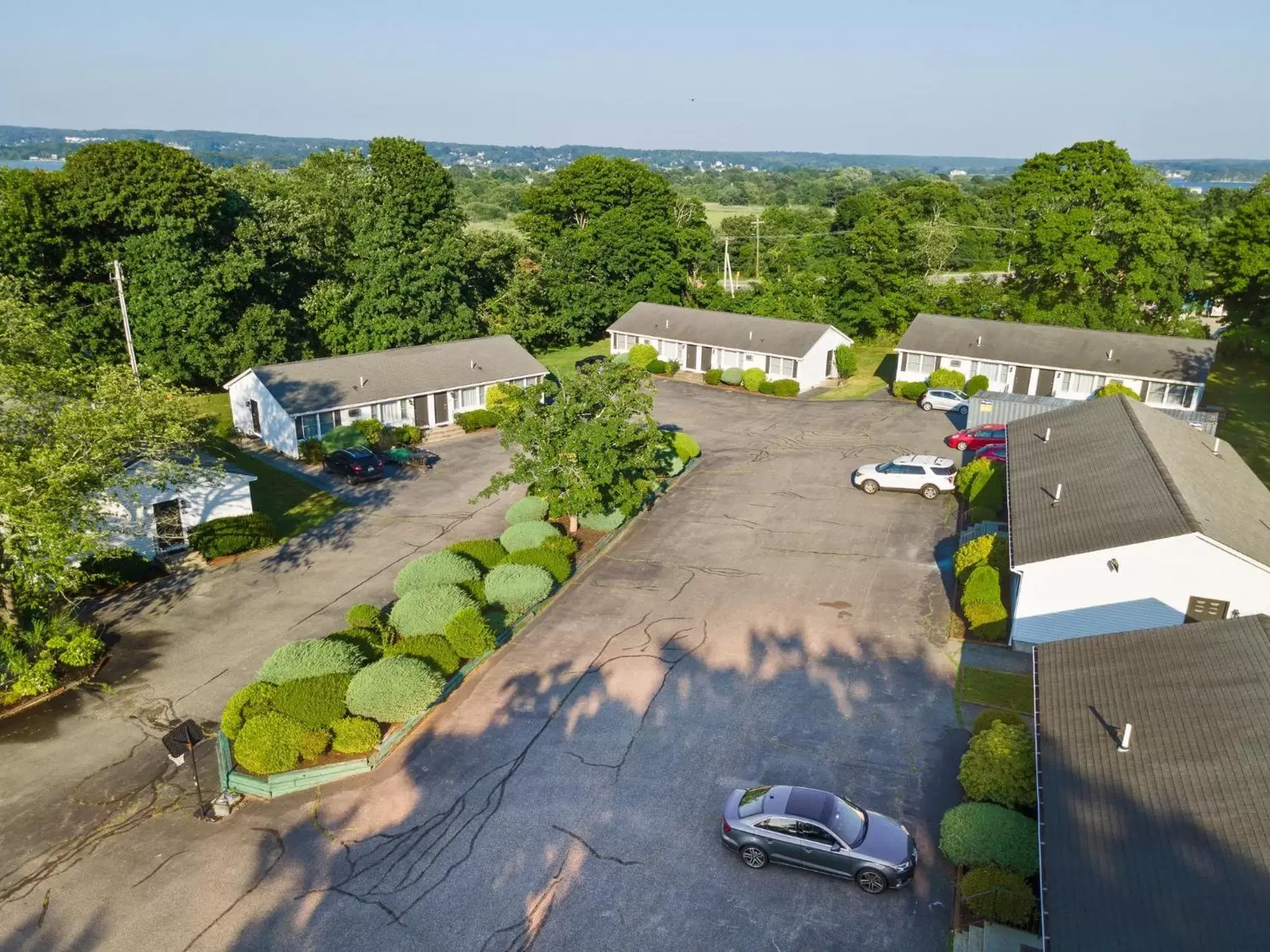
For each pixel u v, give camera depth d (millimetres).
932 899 16062
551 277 70625
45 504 22188
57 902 16438
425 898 16250
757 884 16500
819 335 56375
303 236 58531
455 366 50312
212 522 32594
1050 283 62656
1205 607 22188
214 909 16141
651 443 33281
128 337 43188
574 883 16531
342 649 22844
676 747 20484
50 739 21672
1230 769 14180
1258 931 11328
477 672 23828
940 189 103938
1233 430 45500
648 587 28688
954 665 23688
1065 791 15172
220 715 22562
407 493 38688
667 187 77750
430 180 58375
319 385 45375
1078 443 31234
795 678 23234
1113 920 12242
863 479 37094
